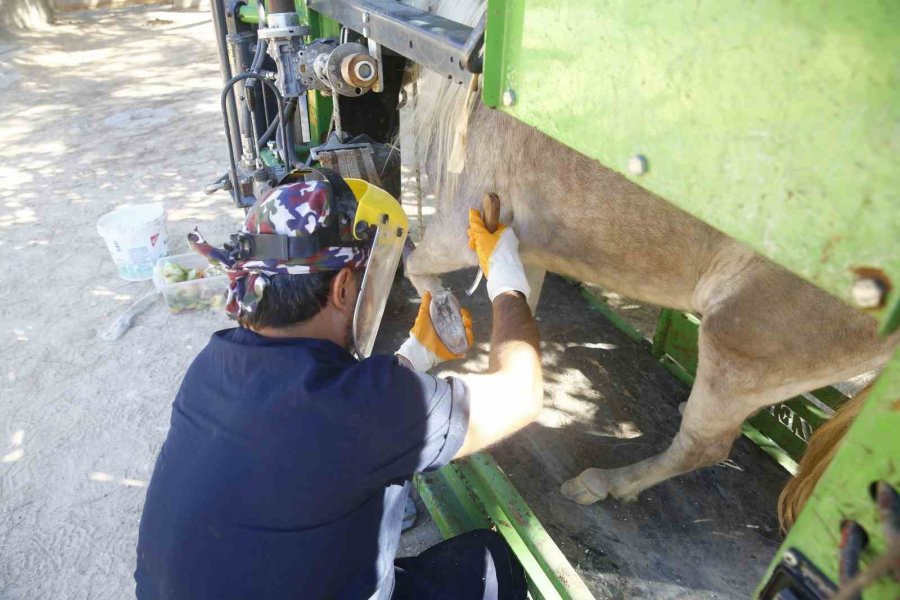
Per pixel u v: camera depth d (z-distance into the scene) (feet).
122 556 7.64
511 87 3.26
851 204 1.84
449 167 6.10
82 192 16.74
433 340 6.77
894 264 1.77
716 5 2.08
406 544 7.75
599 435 9.07
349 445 3.88
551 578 5.37
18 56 29.94
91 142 20.31
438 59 5.03
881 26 1.69
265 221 4.17
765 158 2.05
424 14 5.83
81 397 9.95
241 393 4.08
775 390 6.06
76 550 7.71
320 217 4.13
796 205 1.99
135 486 8.52
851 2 1.74
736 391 6.26
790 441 8.36
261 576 4.04
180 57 30.50
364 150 9.18
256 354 4.17
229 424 4.04
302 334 4.32
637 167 2.55
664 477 7.43
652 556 7.48
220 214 15.37
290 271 4.13
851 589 2.05
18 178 17.69
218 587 4.05
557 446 8.91
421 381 4.11
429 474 7.48
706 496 8.15
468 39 4.48
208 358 4.42
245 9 10.84
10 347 11.03
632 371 10.19
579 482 8.02
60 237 14.53
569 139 2.90
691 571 7.32
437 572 5.45
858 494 2.12
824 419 7.93
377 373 4.00
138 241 12.43
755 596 2.68
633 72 2.46
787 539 2.47
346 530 4.14
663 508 8.01
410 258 8.75
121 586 7.31
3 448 9.07
